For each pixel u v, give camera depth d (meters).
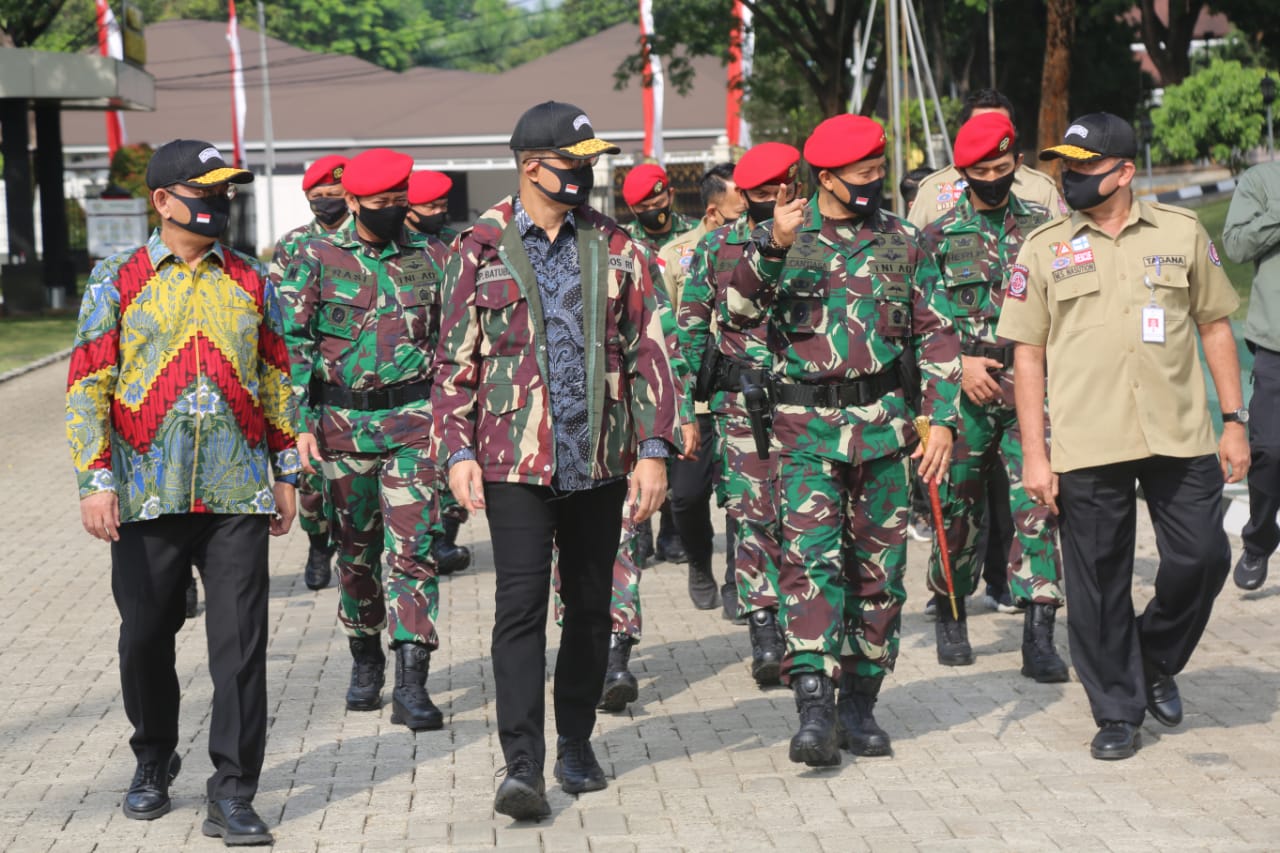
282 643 7.57
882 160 5.23
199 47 62.09
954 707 6.05
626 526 6.14
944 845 4.53
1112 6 35.44
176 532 4.82
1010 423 6.49
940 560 6.52
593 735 5.85
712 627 7.65
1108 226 5.38
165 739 5.03
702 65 53.66
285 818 4.97
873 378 5.29
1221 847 4.44
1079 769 5.22
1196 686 6.16
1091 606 5.36
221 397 4.80
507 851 4.61
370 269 6.15
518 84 55.06
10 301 29.34
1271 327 7.42
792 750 5.14
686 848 4.58
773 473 5.44
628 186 7.95
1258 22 35.75
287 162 56.38
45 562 9.66
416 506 6.02
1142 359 5.29
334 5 84.69
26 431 16.06
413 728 5.96
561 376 4.83
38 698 6.54
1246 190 7.39
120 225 29.69
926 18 30.52
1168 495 5.34
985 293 6.54
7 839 4.83
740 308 5.24
